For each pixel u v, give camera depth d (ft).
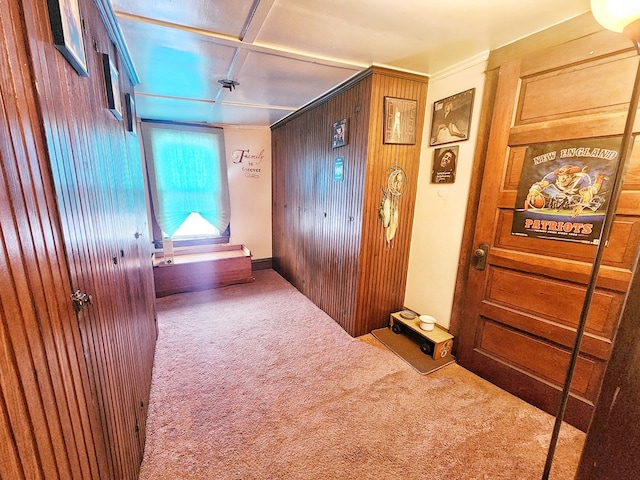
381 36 5.34
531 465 4.52
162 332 8.40
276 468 4.42
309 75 7.19
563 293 5.19
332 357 7.32
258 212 14.24
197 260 11.71
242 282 12.59
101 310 3.11
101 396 2.93
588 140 4.70
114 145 4.29
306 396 5.95
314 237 10.19
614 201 2.53
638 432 1.43
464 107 6.55
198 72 6.94
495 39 5.47
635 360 1.43
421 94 7.38
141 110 10.32
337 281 8.95
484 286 6.40
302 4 4.38
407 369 6.88
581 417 5.10
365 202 7.48
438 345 7.04
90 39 3.36
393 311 8.77
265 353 7.45
